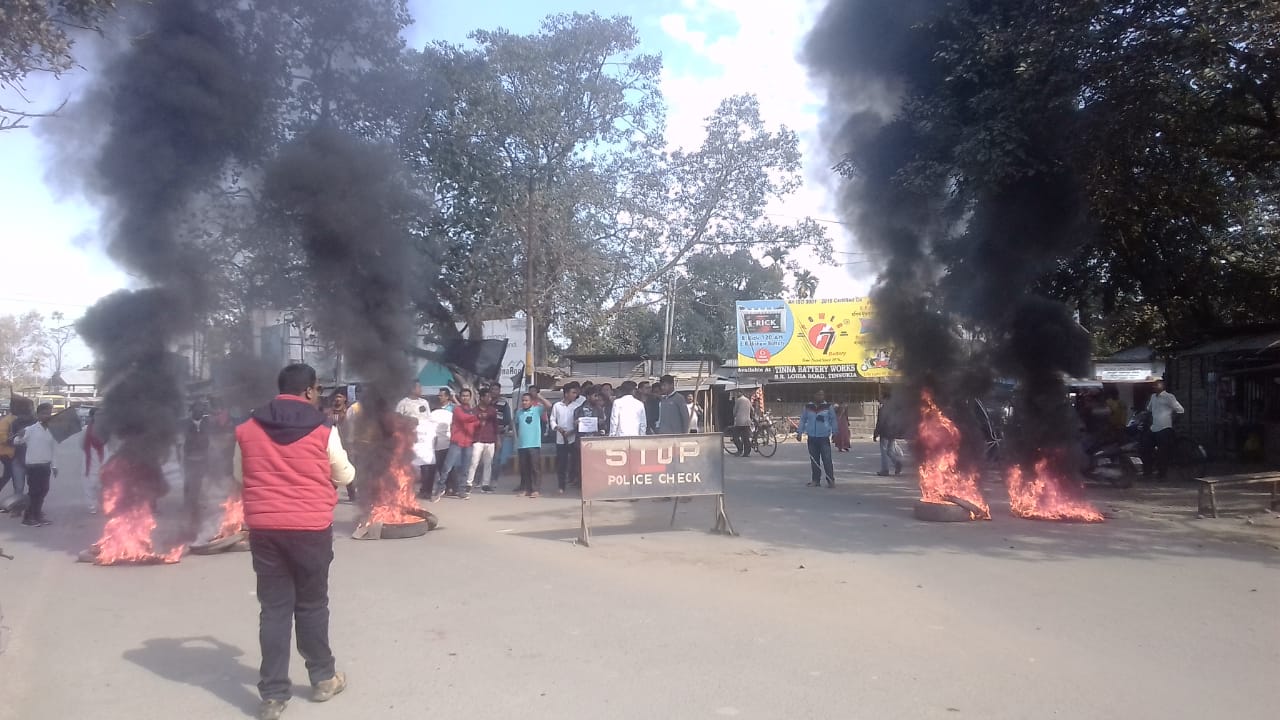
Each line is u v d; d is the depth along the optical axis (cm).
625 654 571
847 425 2391
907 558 876
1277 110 1214
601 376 3431
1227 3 870
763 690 504
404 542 988
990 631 616
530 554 912
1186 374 1938
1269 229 1808
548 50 2012
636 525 1110
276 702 471
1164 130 1172
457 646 591
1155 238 1680
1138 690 500
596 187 2131
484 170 1806
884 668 540
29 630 639
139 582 795
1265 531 1020
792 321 3609
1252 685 507
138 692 513
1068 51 978
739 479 1720
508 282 2011
